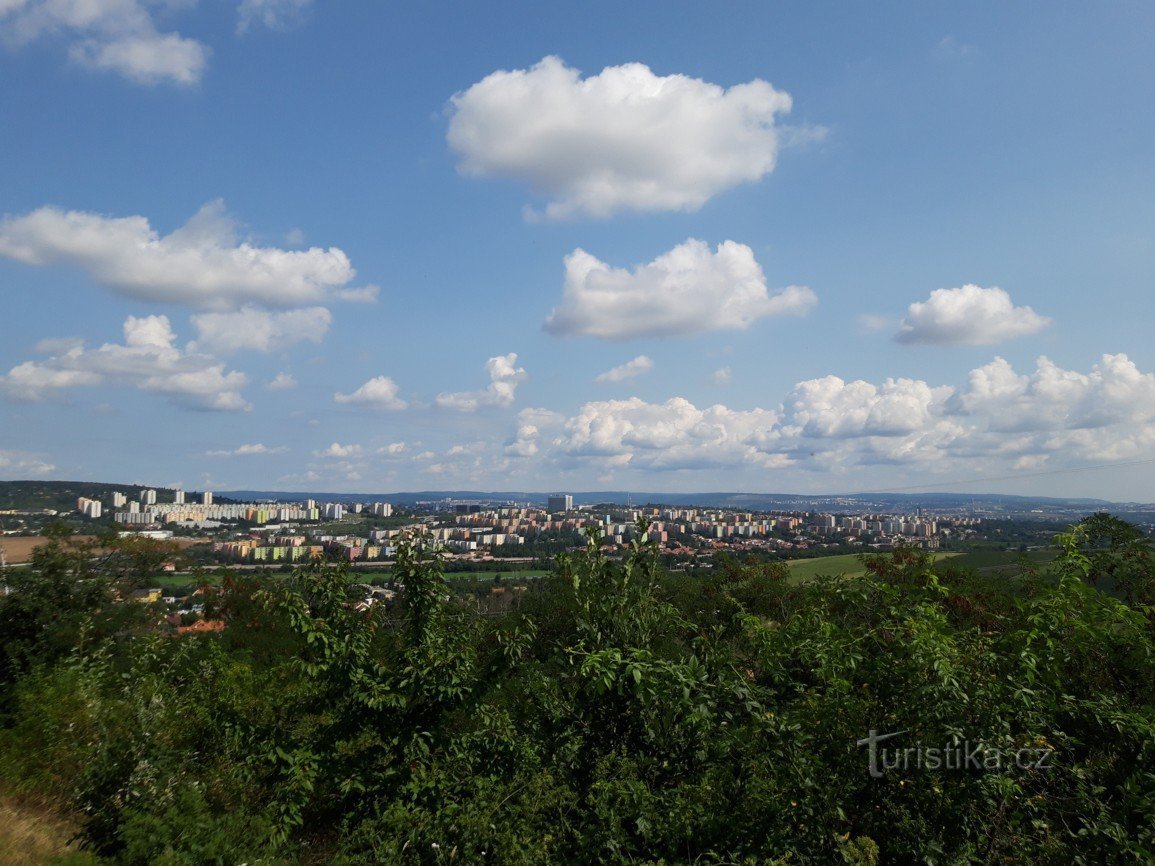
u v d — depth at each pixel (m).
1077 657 6.05
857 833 4.89
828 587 6.11
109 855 5.65
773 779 4.85
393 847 5.51
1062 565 6.04
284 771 6.59
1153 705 5.55
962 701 4.82
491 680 6.62
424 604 7.05
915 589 5.99
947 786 4.79
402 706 6.56
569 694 6.15
